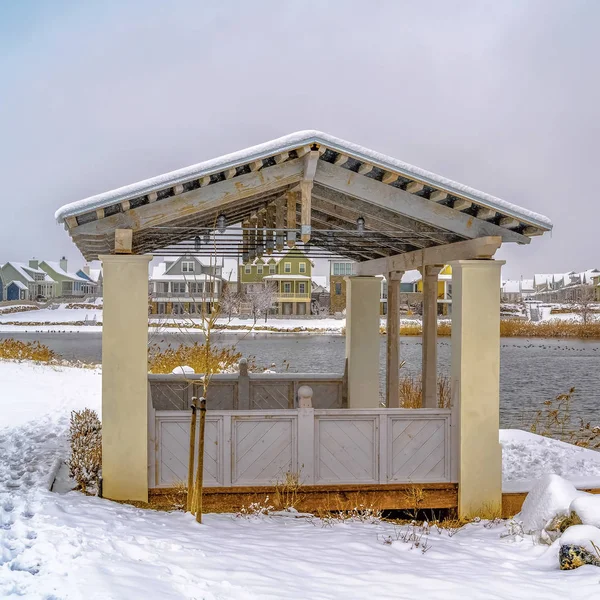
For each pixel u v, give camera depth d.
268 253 8.52
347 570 4.15
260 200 7.48
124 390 5.82
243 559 4.18
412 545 4.92
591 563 4.27
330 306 71.81
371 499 6.23
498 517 6.18
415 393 12.51
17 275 92.38
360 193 6.17
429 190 6.22
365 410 6.22
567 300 97.19
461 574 4.19
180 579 3.66
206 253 8.45
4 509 5.02
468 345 6.23
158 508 5.74
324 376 9.08
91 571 3.56
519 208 6.05
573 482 6.57
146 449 5.85
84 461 6.59
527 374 25.36
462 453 6.21
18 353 24.16
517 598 3.71
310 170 5.82
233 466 6.05
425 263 7.62
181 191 5.71
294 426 6.14
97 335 51.88
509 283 128.88
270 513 5.90
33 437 9.20
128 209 5.73
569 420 14.98
